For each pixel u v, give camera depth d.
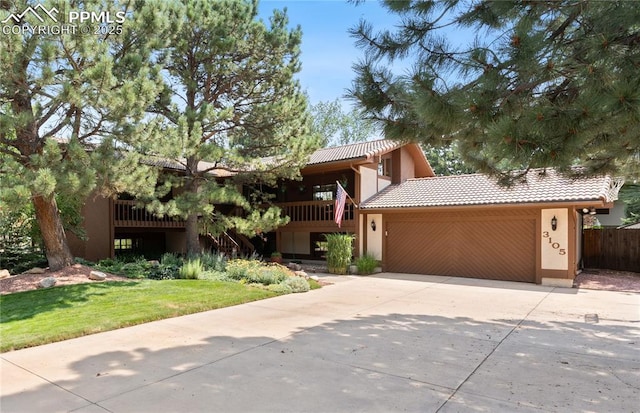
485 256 13.09
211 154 11.62
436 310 8.00
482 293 10.14
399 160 17.92
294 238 18.95
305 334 6.08
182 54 12.34
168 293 8.59
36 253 12.18
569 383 4.19
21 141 8.98
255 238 19.39
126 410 3.50
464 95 4.18
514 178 6.74
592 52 3.58
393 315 7.48
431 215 14.16
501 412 3.52
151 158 10.74
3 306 7.23
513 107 4.32
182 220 16.08
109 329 6.23
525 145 3.89
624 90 3.24
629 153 5.77
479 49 4.04
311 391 3.93
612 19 3.48
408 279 12.91
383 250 15.11
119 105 8.27
